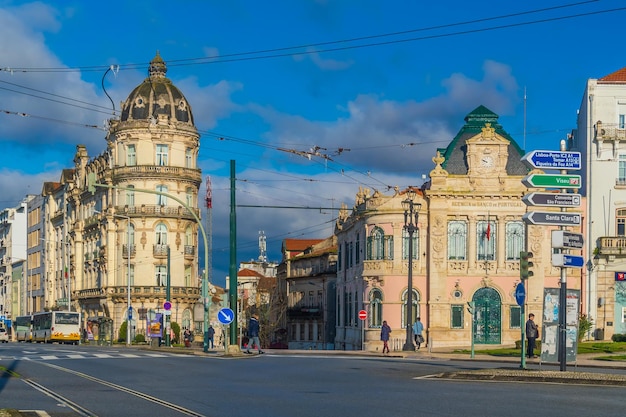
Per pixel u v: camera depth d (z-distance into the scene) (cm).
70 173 12088
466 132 6856
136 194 9700
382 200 6569
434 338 6425
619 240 6550
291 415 1738
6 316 15050
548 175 2825
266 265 17138
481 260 6525
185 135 9856
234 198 4284
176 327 9531
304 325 10094
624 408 1841
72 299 11350
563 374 2572
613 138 6644
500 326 6500
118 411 1798
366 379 2666
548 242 6562
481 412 1772
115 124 9844
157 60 10088
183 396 2120
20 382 2522
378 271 6519
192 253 9962
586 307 6581
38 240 13738
